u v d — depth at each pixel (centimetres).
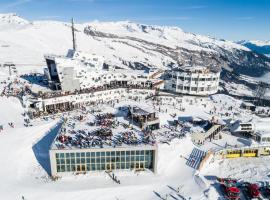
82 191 5462
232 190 5775
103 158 6100
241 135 8612
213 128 8212
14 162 6203
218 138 8331
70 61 10081
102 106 9575
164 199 5466
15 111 8600
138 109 8019
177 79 12288
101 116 8319
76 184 5706
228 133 8756
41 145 7062
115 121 7831
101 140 6438
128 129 7250
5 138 6900
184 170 6550
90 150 5969
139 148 6116
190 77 12012
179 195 5612
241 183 6362
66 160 5981
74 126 7419
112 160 6147
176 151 7075
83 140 6419
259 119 9056
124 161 6203
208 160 7162
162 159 6681
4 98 9262
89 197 5359
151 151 6209
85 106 9631
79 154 5978
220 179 6312
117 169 6238
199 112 9962
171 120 8862
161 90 12600
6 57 18762
